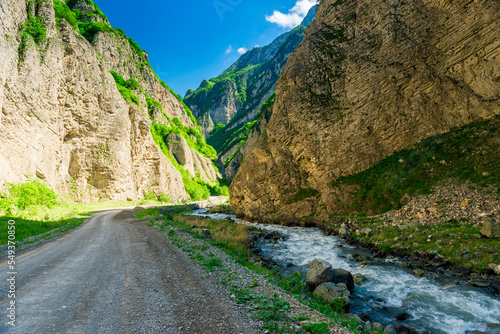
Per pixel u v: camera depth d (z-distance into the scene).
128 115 66.75
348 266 13.56
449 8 24.19
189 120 155.00
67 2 100.94
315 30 39.53
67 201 43.44
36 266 9.35
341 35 34.78
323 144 30.94
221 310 5.73
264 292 7.06
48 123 40.09
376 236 17.62
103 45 91.81
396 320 7.88
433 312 8.26
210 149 151.75
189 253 11.48
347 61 32.44
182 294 6.66
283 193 33.34
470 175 18.31
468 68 22.94
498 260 10.74
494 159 17.81
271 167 35.56
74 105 49.62
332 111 31.81
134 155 67.12
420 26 26.47
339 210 25.86
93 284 7.39
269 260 14.87
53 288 7.03
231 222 30.95
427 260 13.08
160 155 77.75
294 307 6.19
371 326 7.19
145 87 112.19
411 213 18.45
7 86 31.66
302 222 29.06
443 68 24.58
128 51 108.88
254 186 36.69
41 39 41.09
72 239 15.35
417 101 25.50
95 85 55.41
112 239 15.20
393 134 26.30
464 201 16.34
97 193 53.12
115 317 5.30
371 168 26.55
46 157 38.78
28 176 33.84
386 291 10.08
